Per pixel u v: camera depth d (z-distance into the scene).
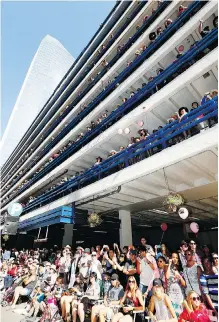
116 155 8.51
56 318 5.83
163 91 8.04
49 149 19.03
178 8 9.49
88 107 13.72
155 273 5.03
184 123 6.00
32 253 13.55
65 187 11.73
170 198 6.04
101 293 6.12
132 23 12.50
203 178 7.27
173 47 8.79
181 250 5.29
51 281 7.37
